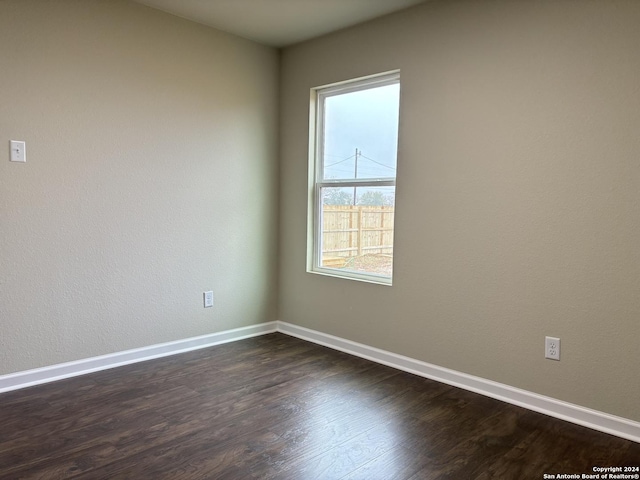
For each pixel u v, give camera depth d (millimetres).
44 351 2883
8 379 2750
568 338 2502
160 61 3277
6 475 1912
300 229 3963
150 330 3365
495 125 2721
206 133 3576
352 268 3674
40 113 2775
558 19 2465
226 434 2285
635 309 2287
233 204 3803
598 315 2400
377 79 3402
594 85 2365
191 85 3459
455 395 2822
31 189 2771
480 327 2844
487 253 2793
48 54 2783
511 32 2635
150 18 3209
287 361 3391
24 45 2693
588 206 2408
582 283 2443
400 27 3156
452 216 2939
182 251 3504
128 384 2891
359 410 2586
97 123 3006
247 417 2475
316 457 2090
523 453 2162
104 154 3053
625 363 2324
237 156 3797
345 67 3521
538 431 2375
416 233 3129
